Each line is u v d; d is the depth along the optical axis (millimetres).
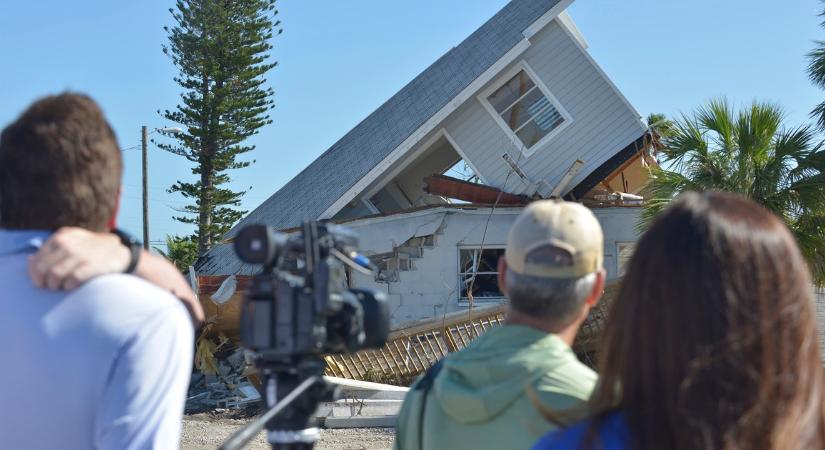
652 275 1608
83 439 2059
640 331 1611
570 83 19438
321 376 2246
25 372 2041
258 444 11312
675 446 1537
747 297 1534
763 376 1511
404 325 13734
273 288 2166
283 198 25859
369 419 12008
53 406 2029
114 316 2078
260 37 38656
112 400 2037
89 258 2117
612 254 18375
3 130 2195
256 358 2242
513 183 19547
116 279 2139
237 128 38750
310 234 2172
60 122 2137
